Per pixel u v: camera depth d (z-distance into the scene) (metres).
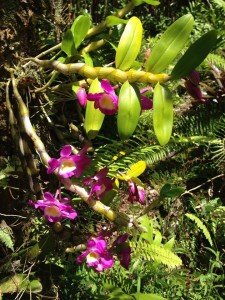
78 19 0.68
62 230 0.74
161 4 1.28
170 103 0.62
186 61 0.61
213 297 0.92
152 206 0.69
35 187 0.71
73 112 0.86
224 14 1.23
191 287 0.92
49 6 0.79
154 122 0.61
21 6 0.75
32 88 0.75
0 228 0.74
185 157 1.04
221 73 1.06
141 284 0.89
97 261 0.67
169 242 0.88
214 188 1.06
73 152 0.70
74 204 0.80
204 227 0.93
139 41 0.64
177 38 0.62
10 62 0.74
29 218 0.75
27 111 0.69
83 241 0.75
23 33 0.75
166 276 0.91
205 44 0.61
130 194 0.74
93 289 0.86
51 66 0.70
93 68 0.66
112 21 0.72
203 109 1.05
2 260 0.76
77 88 0.71
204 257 0.99
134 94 0.62
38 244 0.74
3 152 0.76
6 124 0.74
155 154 0.96
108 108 0.62
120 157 0.73
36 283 0.74
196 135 1.03
